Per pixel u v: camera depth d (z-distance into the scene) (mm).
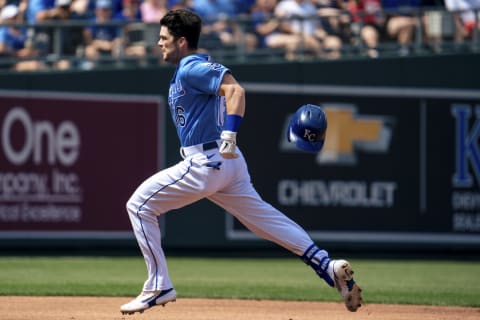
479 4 65250
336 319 28219
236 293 36031
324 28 58938
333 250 57906
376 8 63500
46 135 52156
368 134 58625
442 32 60625
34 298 32500
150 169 54719
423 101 59625
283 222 23984
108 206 53625
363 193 58469
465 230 60219
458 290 39469
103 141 53531
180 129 23375
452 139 60094
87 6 58000
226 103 22203
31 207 51812
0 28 53406
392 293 37344
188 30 23266
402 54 59719
